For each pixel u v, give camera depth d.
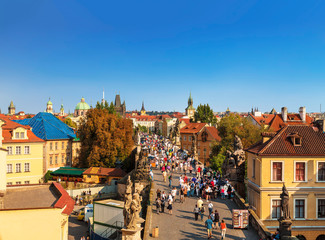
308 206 35.41
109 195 58.94
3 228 20.94
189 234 26.61
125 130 74.12
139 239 22.17
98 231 37.00
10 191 26.61
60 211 21.77
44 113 85.94
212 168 66.94
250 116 103.00
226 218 30.88
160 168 60.81
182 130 130.50
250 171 40.12
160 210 33.72
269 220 34.91
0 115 88.56
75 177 66.75
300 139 36.91
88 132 72.44
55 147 75.12
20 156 64.94
